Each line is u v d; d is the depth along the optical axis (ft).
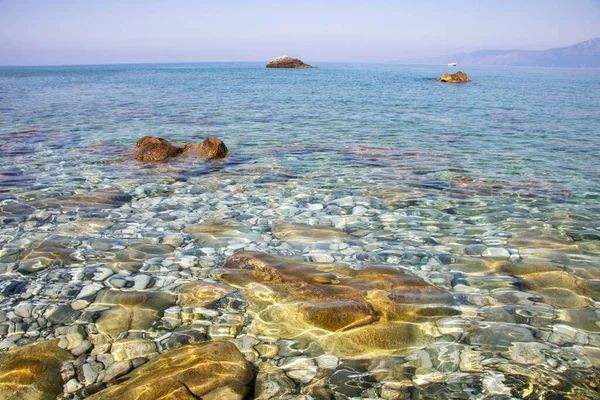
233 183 31.94
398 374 11.53
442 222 24.00
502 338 13.24
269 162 38.86
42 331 13.25
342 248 20.22
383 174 34.65
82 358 11.91
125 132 54.80
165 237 21.38
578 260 19.17
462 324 13.91
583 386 11.16
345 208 26.30
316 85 164.66
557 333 13.57
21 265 17.99
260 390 10.75
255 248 20.07
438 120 68.80
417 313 14.35
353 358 12.16
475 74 327.26
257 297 15.37
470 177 33.78
